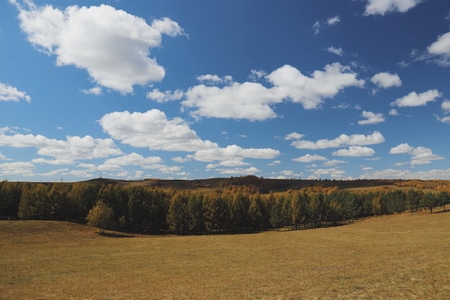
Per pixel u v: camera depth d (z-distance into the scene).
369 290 19.73
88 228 97.50
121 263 46.62
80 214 116.56
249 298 21.02
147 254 56.38
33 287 30.83
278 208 121.81
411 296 17.52
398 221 106.31
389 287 19.91
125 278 34.78
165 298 23.50
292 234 92.25
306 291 21.34
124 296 25.38
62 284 32.12
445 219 95.50
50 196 111.12
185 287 27.69
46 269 41.91
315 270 31.86
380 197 144.00
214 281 29.84
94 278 35.34
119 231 104.81
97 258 52.06
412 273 23.66
